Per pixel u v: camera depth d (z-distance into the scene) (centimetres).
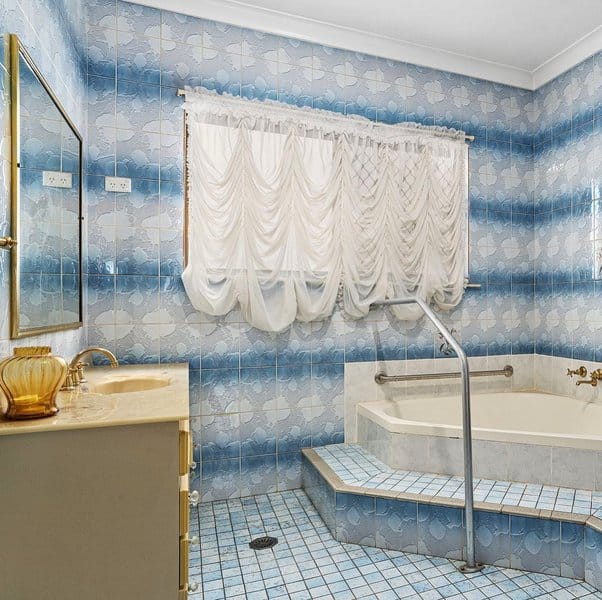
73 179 200
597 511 190
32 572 104
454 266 308
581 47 301
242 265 256
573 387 307
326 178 278
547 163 333
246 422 266
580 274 305
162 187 252
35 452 104
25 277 136
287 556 201
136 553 109
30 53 145
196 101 253
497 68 331
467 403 193
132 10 249
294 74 280
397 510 206
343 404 288
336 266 276
